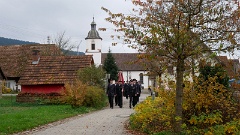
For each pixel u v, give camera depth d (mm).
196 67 10258
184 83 12195
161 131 12492
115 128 14789
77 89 25500
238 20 9484
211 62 10289
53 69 35812
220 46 9625
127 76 88312
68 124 16328
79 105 25453
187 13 9617
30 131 13969
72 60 36688
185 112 12078
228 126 10562
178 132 11086
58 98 31344
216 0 9539
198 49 9695
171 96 12383
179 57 9898
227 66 10375
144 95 55250
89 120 18094
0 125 14453
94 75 31516
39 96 32781
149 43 9648
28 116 18703
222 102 12023
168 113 12516
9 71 61438
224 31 9617
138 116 13914
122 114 21703
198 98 11914
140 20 9828
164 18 9609
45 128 14898
